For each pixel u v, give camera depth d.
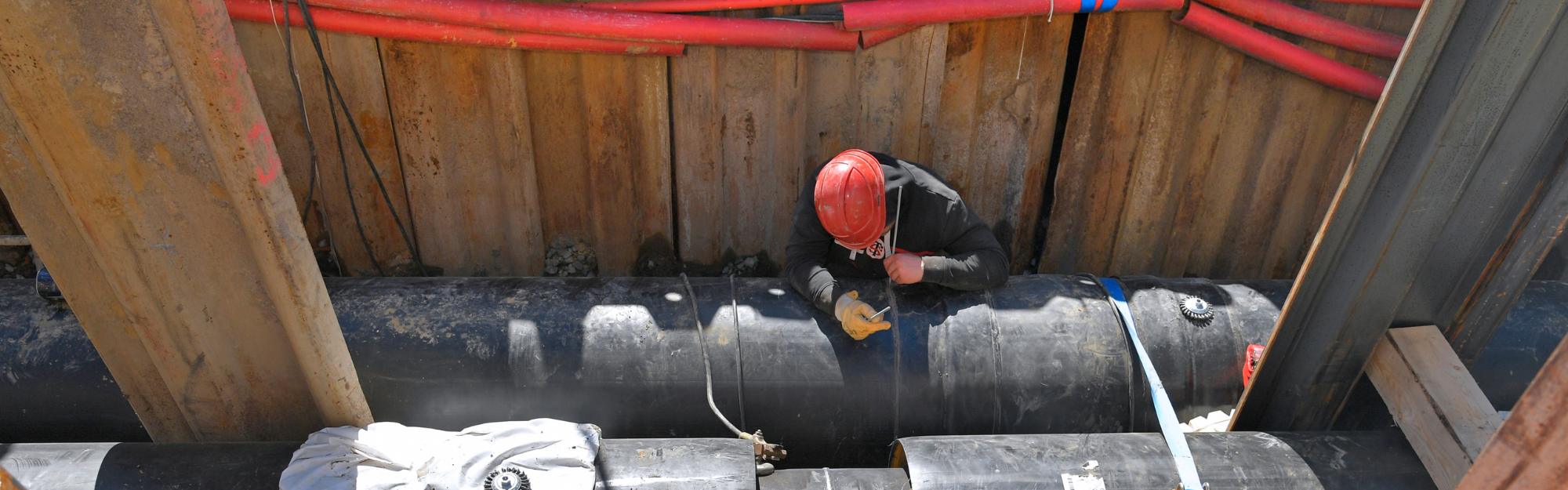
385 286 2.76
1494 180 1.89
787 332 2.58
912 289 2.69
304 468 1.98
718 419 2.55
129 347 1.96
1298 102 3.11
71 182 1.56
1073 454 2.24
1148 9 2.87
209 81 1.38
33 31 1.36
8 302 2.61
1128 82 3.10
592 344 2.55
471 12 2.71
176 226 1.69
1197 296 2.84
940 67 3.04
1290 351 2.36
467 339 2.55
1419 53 1.77
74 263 1.76
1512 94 1.73
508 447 2.09
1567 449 0.86
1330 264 2.13
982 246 2.62
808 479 2.22
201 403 2.07
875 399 2.53
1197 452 2.23
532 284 2.78
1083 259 3.57
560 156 3.19
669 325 2.60
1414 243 2.00
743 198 3.32
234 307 1.87
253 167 1.53
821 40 2.91
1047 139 3.25
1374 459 2.21
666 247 3.44
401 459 2.02
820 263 2.66
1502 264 2.06
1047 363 2.56
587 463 2.08
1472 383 2.07
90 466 2.01
